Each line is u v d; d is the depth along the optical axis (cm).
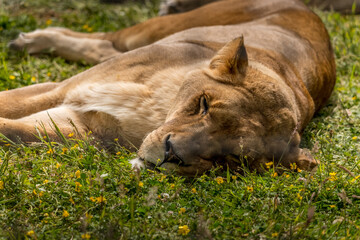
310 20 1174
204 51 921
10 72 1113
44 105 887
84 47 1241
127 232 604
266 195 710
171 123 740
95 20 1510
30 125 807
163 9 1528
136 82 871
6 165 705
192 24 1211
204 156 715
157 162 718
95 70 899
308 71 1002
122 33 1255
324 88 1069
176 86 852
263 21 1145
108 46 1259
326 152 852
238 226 645
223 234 619
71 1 1606
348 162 833
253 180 727
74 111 871
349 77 1259
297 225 631
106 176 702
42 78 1123
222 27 1055
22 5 1537
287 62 965
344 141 918
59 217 631
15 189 669
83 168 752
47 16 1506
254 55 909
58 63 1217
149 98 853
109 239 588
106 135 858
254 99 751
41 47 1239
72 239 590
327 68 1095
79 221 623
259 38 1005
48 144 769
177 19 1226
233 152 722
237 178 756
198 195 695
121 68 888
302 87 940
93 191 675
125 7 1659
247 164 736
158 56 890
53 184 692
